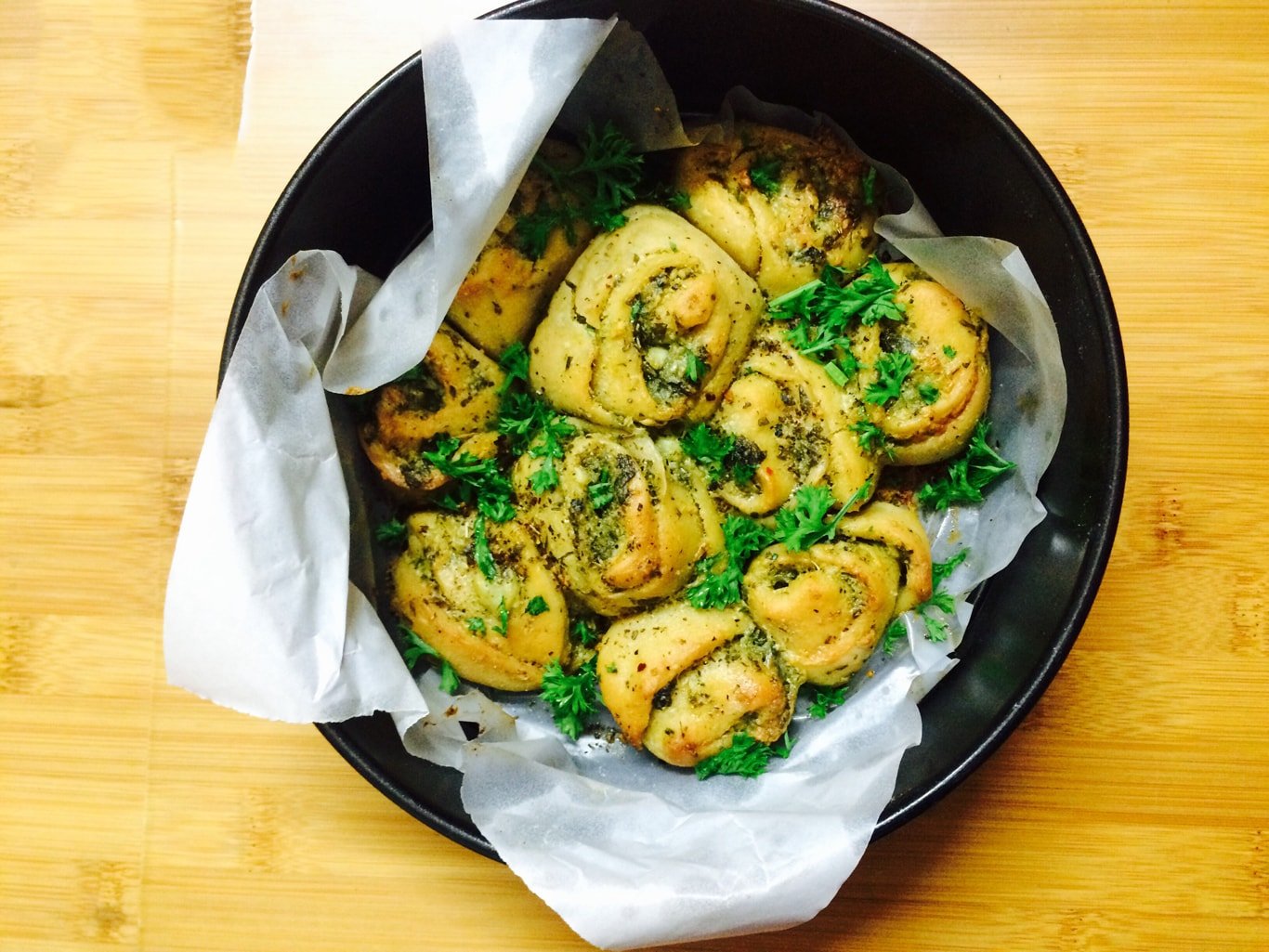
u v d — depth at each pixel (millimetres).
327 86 332
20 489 339
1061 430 303
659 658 306
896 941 331
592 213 307
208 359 336
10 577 341
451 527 314
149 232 336
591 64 292
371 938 333
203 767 337
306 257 278
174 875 336
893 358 310
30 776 339
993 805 332
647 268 300
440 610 309
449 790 308
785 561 311
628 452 305
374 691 286
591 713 330
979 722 298
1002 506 318
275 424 281
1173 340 327
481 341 313
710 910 287
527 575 310
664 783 320
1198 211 326
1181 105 326
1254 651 327
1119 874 329
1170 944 327
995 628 317
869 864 333
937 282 314
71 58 337
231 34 336
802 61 295
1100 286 274
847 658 309
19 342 339
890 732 313
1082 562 282
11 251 338
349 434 310
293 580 281
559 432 312
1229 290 326
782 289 316
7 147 338
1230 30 326
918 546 313
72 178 337
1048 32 326
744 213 310
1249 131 326
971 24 326
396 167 301
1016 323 306
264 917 334
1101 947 328
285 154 334
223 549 275
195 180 335
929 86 284
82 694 338
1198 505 328
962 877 331
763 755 314
